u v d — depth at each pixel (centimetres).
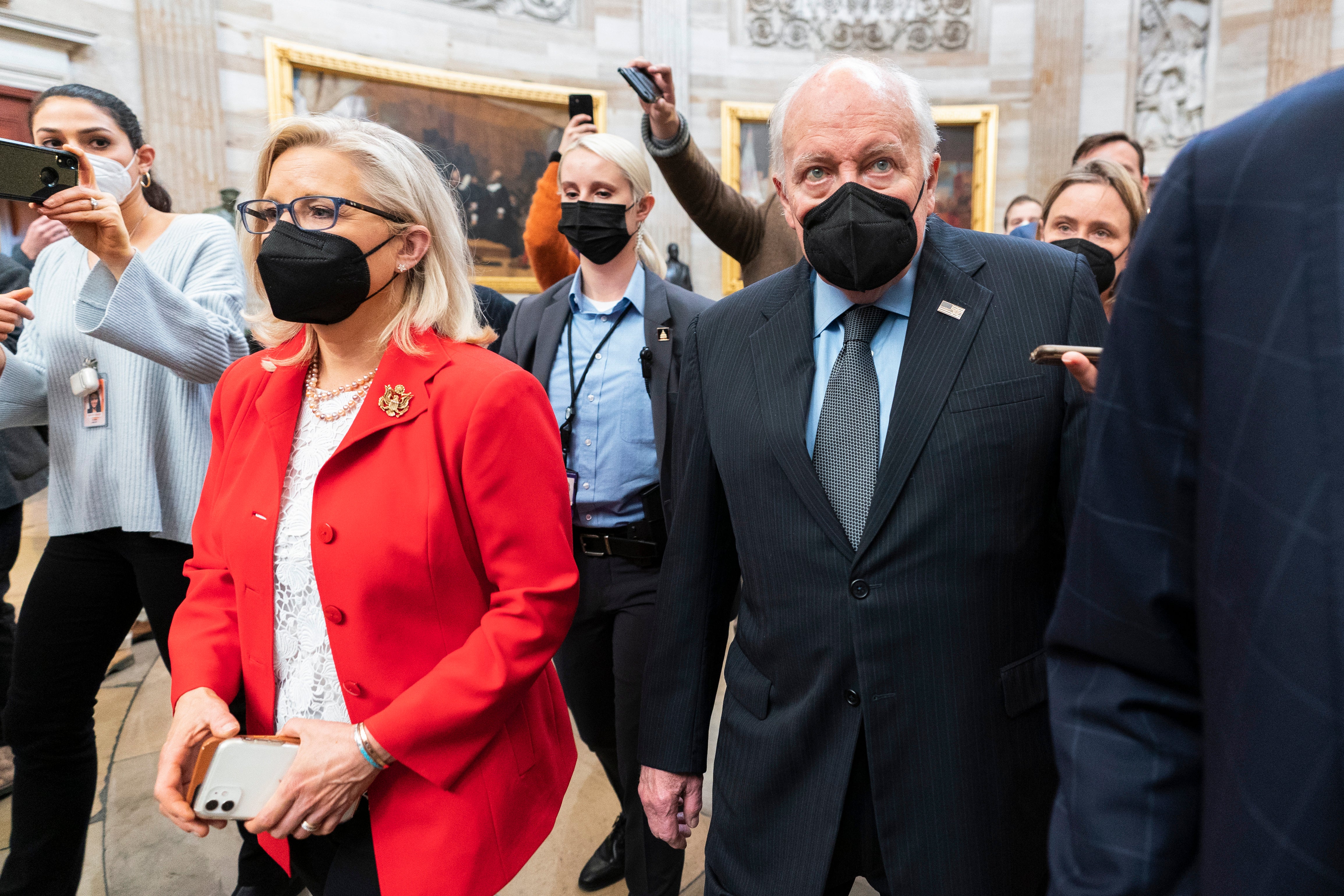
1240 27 979
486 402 113
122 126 185
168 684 319
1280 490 47
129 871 216
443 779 109
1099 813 58
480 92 902
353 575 110
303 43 791
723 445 122
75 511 175
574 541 205
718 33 1050
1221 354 51
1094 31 1038
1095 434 63
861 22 1076
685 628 132
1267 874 46
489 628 113
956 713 105
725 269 1054
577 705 211
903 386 108
